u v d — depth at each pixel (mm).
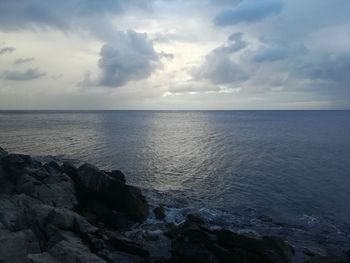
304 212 31797
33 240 18531
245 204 33750
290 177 45844
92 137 91438
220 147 75188
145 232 25094
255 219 29578
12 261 16531
